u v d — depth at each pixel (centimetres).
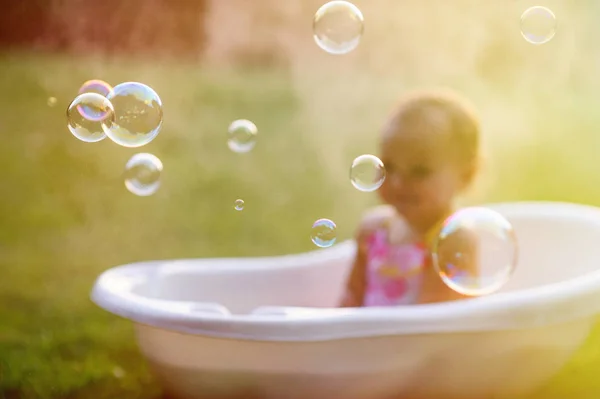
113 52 693
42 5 683
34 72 620
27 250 326
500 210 222
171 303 159
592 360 194
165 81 643
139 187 182
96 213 381
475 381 154
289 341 143
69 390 188
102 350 216
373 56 678
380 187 192
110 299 160
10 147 472
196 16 712
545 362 158
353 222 371
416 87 609
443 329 142
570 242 208
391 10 670
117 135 149
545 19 185
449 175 191
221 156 482
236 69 700
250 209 392
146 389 188
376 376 149
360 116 557
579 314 149
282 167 462
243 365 151
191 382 157
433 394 154
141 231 358
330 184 433
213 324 145
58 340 223
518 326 144
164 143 503
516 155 430
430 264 191
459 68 627
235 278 204
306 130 531
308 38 720
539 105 535
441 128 189
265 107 586
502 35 616
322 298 213
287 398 153
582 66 586
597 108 520
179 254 328
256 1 718
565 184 389
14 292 273
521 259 217
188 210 390
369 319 143
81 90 163
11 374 197
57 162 453
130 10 693
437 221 192
